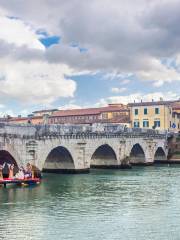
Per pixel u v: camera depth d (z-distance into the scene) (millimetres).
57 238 37125
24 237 37312
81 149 84312
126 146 103000
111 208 49281
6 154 66688
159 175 86000
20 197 55344
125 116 156750
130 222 42812
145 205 51344
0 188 62500
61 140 78000
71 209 48344
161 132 126688
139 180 76312
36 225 41125
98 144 90688
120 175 85250
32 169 69125
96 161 101750
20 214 45438
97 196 57375
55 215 45281
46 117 149250
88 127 87125
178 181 74938
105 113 165375
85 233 38719
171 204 52125
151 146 116750
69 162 83812
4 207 48844
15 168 66938
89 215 45531
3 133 63438
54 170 85438
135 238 37531
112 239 37156
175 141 129625
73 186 66562
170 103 149750
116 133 98438
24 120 173000
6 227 40312
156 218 44562
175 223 42562
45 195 57281
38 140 71375
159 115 146125
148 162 115750
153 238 37625
